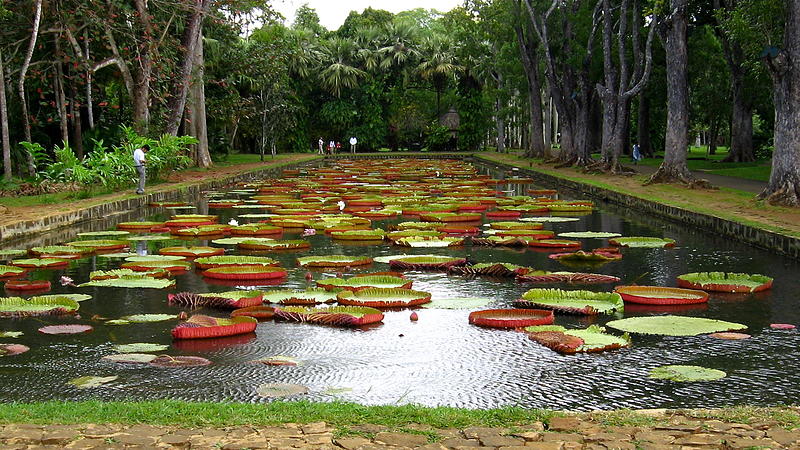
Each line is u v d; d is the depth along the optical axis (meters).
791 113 15.25
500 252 11.90
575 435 3.98
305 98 56.28
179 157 25.83
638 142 39.69
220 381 5.72
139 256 11.11
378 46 58.19
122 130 25.44
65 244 12.59
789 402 5.21
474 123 56.34
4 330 7.25
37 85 25.45
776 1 15.47
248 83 40.91
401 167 36.81
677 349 6.52
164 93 26.75
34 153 20.34
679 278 9.15
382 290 8.50
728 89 39.47
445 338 6.93
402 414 4.38
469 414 4.39
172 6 26.33
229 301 8.03
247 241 12.40
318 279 9.72
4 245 12.49
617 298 8.04
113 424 4.16
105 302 8.40
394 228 14.30
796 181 15.34
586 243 12.84
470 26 40.72
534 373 5.89
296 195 21.98
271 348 6.64
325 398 5.31
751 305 8.16
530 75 39.03
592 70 33.94
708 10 28.98
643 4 29.05
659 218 16.42
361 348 6.62
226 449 3.77
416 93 61.06
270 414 4.37
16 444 3.82
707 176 24.52
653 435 3.97
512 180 28.17
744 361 6.17
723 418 4.28
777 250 11.58
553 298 8.23
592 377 5.78
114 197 18.58
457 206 17.70
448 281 9.61
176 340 6.89
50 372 5.96
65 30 22.83
